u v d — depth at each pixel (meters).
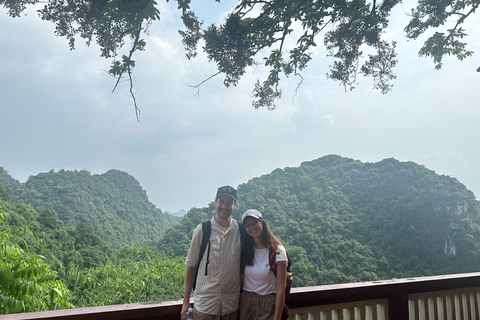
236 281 1.43
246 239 1.48
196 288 1.41
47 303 2.53
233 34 4.52
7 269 1.91
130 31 3.88
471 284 2.24
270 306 1.41
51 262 33.81
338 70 4.96
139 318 1.37
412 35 5.18
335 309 1.77
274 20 4.61
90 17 3.80
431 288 2.05
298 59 4.79
